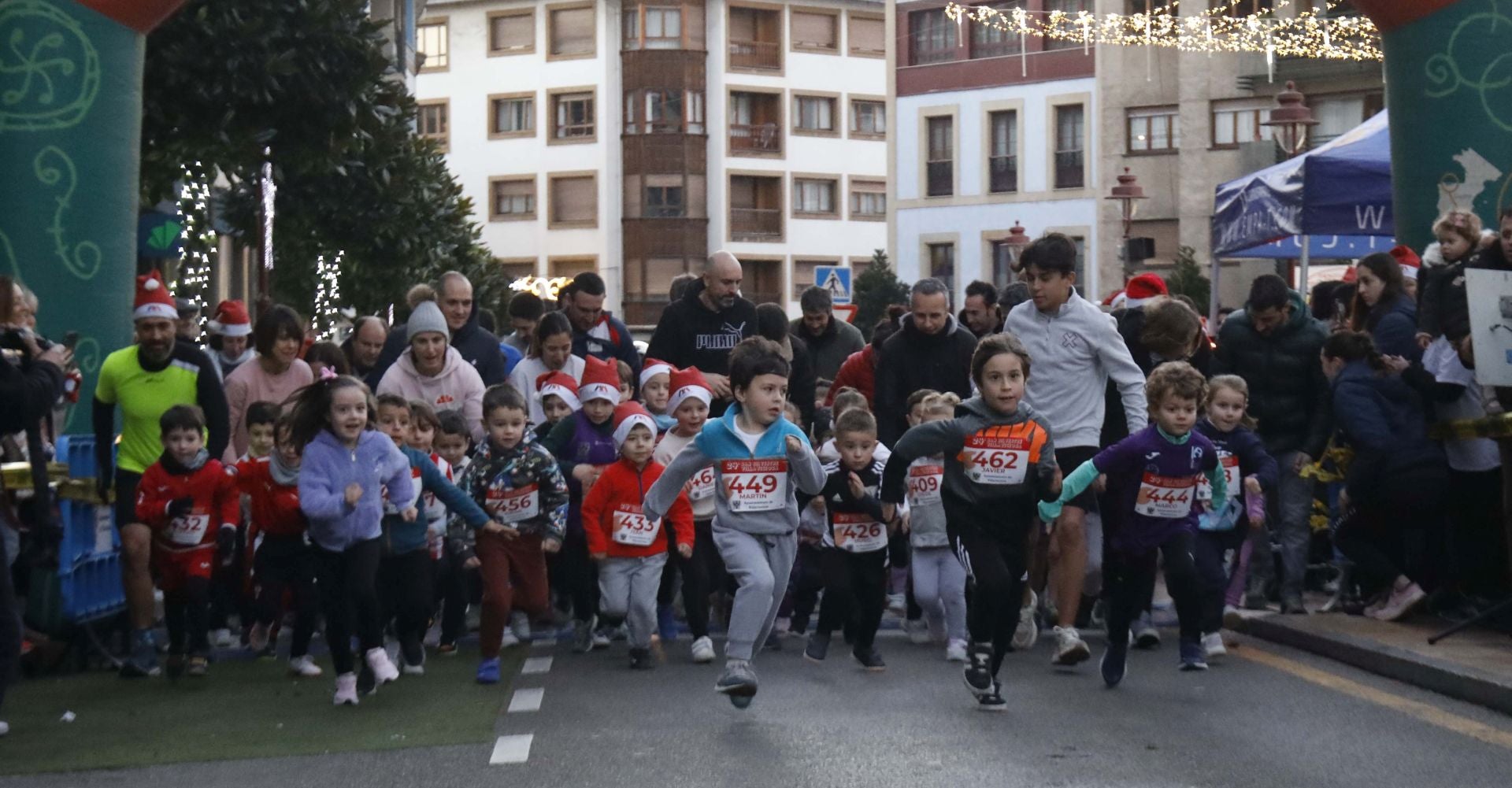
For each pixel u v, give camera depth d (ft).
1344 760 23.53
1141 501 29.60
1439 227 34.99
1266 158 153.48
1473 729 25.79
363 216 66.13
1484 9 42.27
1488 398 33.65
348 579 29.40
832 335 49.08
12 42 39.68
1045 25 168.66
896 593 40.55
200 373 33.78
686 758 24.32
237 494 32.96
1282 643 35.32
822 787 22.22
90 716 29.14
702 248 232.53
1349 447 36.99
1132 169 163.32
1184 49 150.82
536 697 30.07
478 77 236.84
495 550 32.32
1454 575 35.29
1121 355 33.73
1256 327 37.93
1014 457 27.30
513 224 236.22
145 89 56.13
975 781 22.39
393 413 33.40
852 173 239.91
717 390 40.37
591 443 36.55
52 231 39.70
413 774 23.81
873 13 239.91
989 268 174.40
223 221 69.97
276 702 30.19
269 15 56.85
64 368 28.96
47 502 28.73
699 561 34.55
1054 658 31.83
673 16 231.09
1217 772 22.74
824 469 29.48
